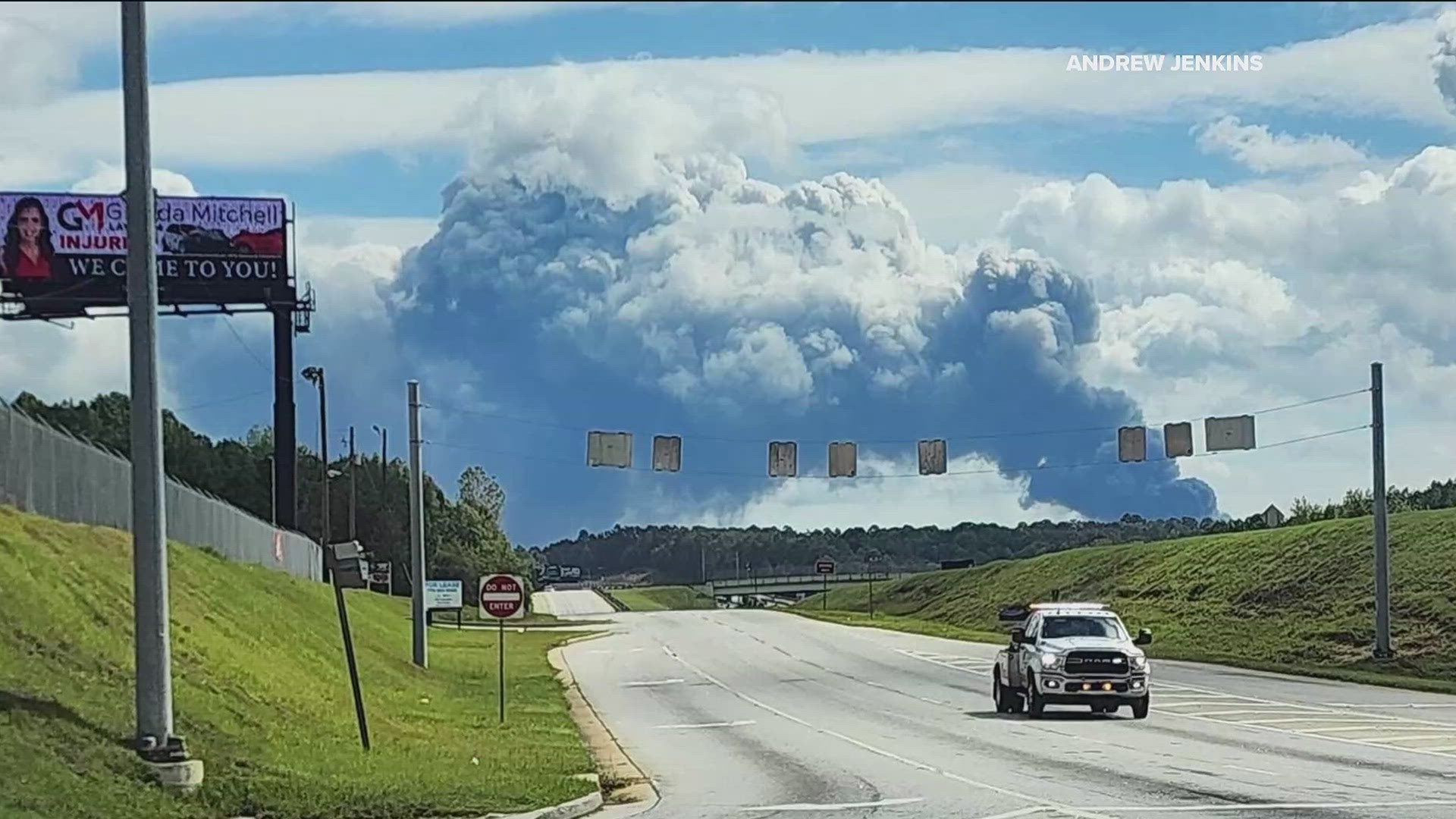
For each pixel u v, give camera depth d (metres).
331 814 17.48
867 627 86.44
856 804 19.64
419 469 50.12
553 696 43.88
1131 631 70.19
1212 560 75.81
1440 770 22.77
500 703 34.72
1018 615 38.31
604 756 28.11
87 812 15.07
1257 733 30.08
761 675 54.62
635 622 99.50
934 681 50.44
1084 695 34.28
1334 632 57.12
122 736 17.73
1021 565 100.38
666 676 54.88
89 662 20.61
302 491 106.38
